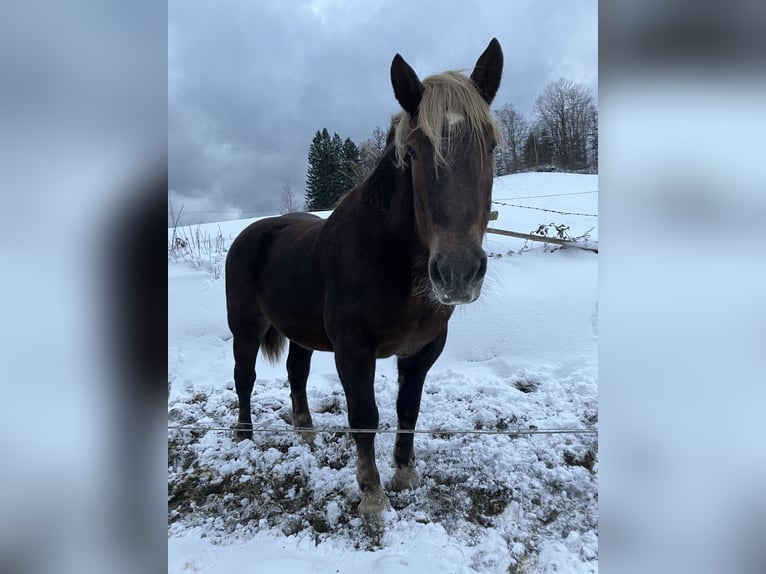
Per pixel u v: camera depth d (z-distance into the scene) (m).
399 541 2.28
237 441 3.43
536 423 3.54
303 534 2.39
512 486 2.74
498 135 1.93
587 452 3.07
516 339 5.06
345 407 4.11
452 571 2.06
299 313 2.83
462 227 1.74
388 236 2.22
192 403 4.38
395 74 1.96
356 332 2.34
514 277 6.32
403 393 2.75
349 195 2.64
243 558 2.20
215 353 5.54
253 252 3.40
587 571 2.09
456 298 1.70
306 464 3.05
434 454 3.10
